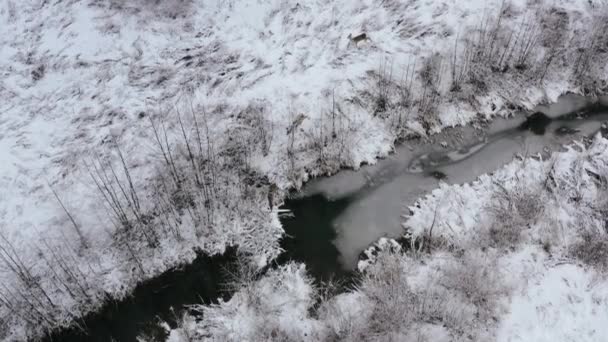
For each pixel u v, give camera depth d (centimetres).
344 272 1283
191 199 1355
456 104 1612
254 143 1459
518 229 1293
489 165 1511
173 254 1280
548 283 1212
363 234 1360
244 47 1667
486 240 1284
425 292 1179
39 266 1216
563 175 1443
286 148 1466
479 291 1172
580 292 1197
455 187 1445
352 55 1658
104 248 1262
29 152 1412
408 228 1366
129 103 1520
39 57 1608
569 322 1148
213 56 1642
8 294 1164
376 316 1151
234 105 1529
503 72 1680
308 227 1372
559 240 1283
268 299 1204
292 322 1168
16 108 1502
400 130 1559
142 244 1277
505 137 1589
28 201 1319
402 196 1442
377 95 1578
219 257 1301
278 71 1616
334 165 1475
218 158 1427
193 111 1504
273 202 1402
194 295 1241
